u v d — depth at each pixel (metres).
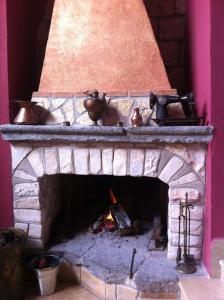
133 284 2.41
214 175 2.33
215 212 2.35
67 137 2.51
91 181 3.59
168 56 3.31
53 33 2.69
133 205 3.35
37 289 2.66
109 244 2.88
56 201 3.21
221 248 2.35
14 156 2.68
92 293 2.61
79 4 2.65
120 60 2.62
